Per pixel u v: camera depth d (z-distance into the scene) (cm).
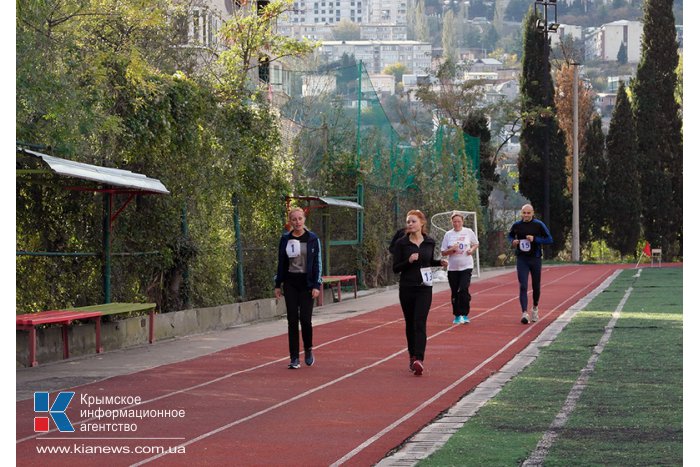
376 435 1313
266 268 3431
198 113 2823
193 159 2842
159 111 2619
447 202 5888
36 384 1769
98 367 2011
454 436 1279
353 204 4062
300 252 1997
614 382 1694
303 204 3847
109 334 2325
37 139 2077
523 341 2416
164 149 2709
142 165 2650
